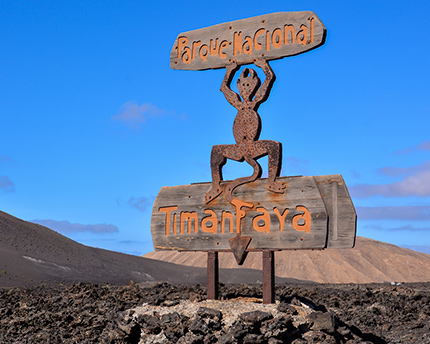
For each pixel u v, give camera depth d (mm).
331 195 11570
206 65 13320
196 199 12828
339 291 25312
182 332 11148
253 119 12414
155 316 11828
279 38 12555
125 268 71625
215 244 12484
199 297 12625
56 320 14188
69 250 71812
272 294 12055
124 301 16516
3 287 43406
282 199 11945
